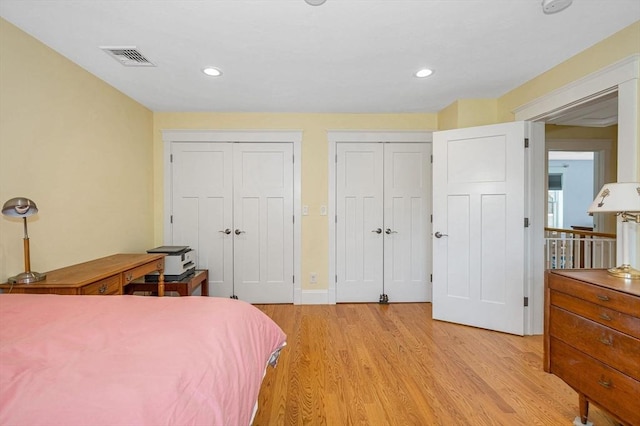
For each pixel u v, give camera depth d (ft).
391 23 6.28
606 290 4.88
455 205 10.36
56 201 7.35
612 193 5.51
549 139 14.48
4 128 6.11
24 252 5.91
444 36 6.79
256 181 12.44
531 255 9.42
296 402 6.23
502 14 6.00
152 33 6.63
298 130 12.35
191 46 7.17
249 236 12.52
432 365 7.66
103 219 9.10
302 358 8.02
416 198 12.64
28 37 6.58
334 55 7.63
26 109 6.56
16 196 6.36
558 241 11.75
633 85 6.24
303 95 10.43
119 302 4.53
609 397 4.83
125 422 2.05
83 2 5.57
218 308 4.36
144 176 11.49
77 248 8.02
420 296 12.74
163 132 12.20
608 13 6.00
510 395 6.45
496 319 9.72
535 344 8.82
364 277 12.69
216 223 12.45
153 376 2.55
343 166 12.55
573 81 7.63
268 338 4.65
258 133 12.39
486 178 9.81
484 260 9.89
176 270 10.39
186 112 12.20
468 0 5.58
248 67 8.27
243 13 5.93
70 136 7.80
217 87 9.67
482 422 5.67
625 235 5.73
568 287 5.60
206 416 2.41
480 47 7.29
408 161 12.60
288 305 12.40
